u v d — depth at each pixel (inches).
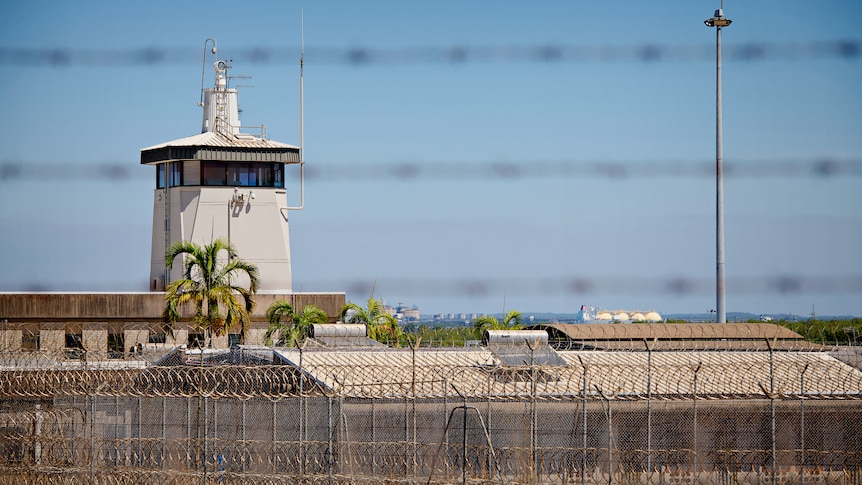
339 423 4387.3
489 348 5595.5
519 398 4660.4
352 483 4217.5
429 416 4913.9
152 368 4667.8
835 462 5157.5
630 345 6550.2
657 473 4931.1
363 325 6589.6
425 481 4114.2
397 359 5546.3
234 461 4626.0
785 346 6648.6
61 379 4849.9
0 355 5236.2
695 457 4581.7
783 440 5172.2
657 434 5083.7
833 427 5226.4
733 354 5940.0
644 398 4763.8
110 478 4200.3
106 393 4384.8
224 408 5093.5
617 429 5064.0
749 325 6860.2
